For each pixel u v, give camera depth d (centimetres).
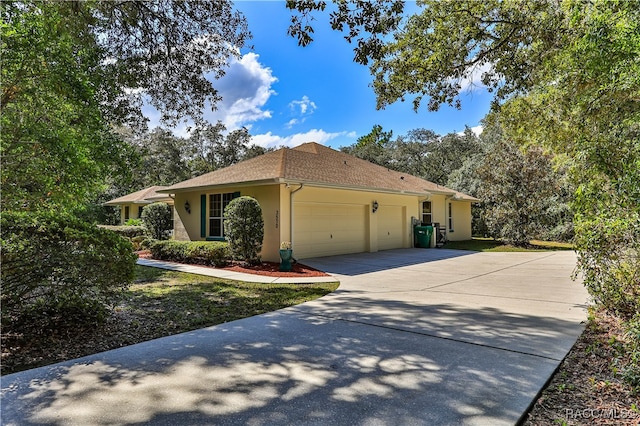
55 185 394
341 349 390
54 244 407
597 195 408
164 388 301
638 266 416
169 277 880
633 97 385
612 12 356
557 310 548
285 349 392
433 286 761
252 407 269
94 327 464
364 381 311
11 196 373
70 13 462
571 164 538
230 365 349
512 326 466
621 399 278
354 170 1499
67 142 367
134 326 482
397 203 1569
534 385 300
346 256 1261
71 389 299
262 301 630
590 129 451
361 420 251
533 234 1658
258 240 1022
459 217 2139
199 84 813
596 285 458
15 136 340
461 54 630
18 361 360
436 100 695
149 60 745
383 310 557
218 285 780
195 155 3441
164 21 705
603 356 360
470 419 251
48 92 361
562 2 481
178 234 1460
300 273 923
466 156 3014
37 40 343
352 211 1353
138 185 3009
